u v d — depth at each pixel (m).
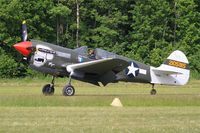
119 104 45.22
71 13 125.06
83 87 79.12
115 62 52.06
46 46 54.53
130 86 83.31
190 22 122.12
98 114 35.91
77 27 122.62
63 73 54.72
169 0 124.50
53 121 31.77
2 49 111.25
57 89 70.44
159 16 121.31
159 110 39.59
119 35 123.12
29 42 54.59
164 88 77.75
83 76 54.38
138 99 47.03
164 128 29.30
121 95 50.59
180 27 122.12
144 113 36.81
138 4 122.38
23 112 36.94
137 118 33.69
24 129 28.38
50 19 120.81
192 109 40.88
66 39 124.00
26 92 59.19
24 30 61.41
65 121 31.83
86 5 125.62
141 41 121.19
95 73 54.50
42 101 44.91
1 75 106.50
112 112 37.47
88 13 125.12
